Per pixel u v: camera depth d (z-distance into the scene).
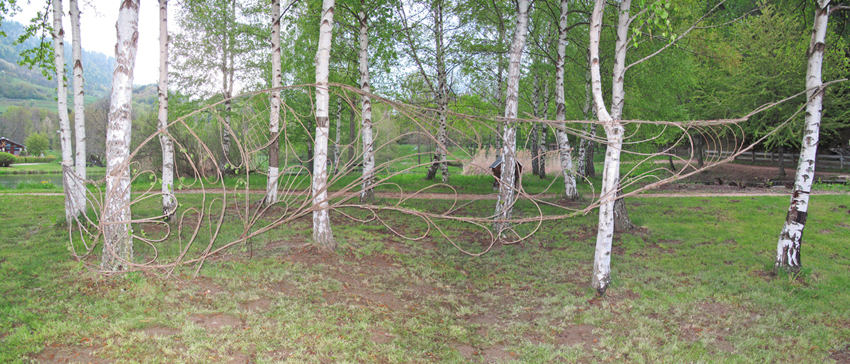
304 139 24.69
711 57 11.33
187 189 16.34
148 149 21.36
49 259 6.37
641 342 5.05
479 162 21.83
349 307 5.66
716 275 7.27
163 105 9.30
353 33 14.92
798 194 6.92
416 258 8.15
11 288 5.22
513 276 7.54
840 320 5.47
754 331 5.28
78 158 8.84
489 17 15.27
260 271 6.49
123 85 5.62
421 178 21.25
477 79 19.05
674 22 10.85
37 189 16.48
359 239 8.79
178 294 5.34
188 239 8.02
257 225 9.48
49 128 67.44
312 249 7.58
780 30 20.89
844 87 19.92
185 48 19.69
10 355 3.76
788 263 7.03
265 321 4.98
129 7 5.66
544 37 18.30
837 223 10.53
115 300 4.99
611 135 6.46
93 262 6.18
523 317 5.99
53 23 8.53
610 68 15.82
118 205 5.61
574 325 5.64
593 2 13.90
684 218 11.74
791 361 4.61
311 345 4.59
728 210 12.63
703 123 4.57
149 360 3.92
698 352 4.81
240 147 4.82
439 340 5.20
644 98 15.34
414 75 18.55
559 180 20.44
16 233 8.20
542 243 9.62
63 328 4.27
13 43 8.90
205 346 4.28
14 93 134.25
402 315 5.75
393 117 13.26
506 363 4.71
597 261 6.70
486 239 9.76
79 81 8.75
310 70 16.50
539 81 21.19
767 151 30.55
